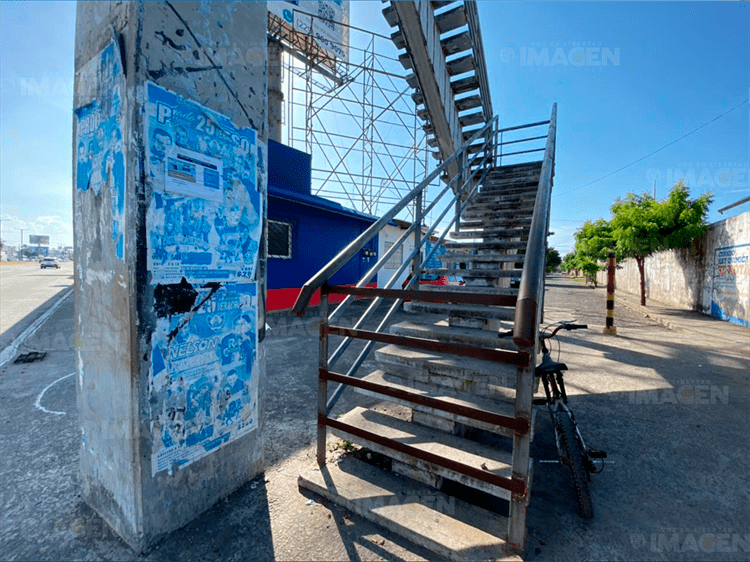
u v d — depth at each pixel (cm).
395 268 1561
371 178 1744
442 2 571
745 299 877
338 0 1459
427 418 254
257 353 237
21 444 279
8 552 176
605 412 363
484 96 755
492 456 216
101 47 179
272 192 792
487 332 300
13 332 696
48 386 404
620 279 2216
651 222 1165
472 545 174
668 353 612
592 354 605
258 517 202
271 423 321
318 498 219
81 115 196
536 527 201
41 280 2144
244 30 216
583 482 214
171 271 181
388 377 283
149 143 167
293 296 967
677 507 221
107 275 182
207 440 205
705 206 1102
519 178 626
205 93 194
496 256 425
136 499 174
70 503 213
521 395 163
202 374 200
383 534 191
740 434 316
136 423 171
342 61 1491
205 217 197
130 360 170
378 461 261
